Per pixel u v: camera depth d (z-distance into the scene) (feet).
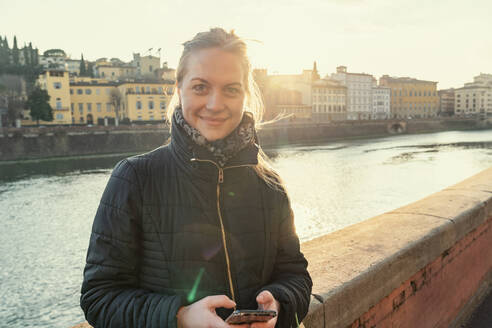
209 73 2.64
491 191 10.32
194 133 2.74
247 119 2.98
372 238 6.82
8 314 31.01
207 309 2.44
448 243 7.66
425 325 7.19
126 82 196.24
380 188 75.66
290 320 2.95
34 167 116.78
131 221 2.71
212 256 2.81
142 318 2.48
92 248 2.70
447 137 216.54
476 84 397.39
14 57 264.52
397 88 336.29
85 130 151.94
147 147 164.45
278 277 3.28
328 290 4.81
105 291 2.61
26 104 174.19
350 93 290.35
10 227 54.70
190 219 2.78
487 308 9.30
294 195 70.13
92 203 68.49
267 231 3.09
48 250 45.42
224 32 2.81
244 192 2.99
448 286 8.02
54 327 29.22
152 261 2.78
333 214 57.47
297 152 146.82
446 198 9.70
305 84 257.55
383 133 263.08
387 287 5.79
